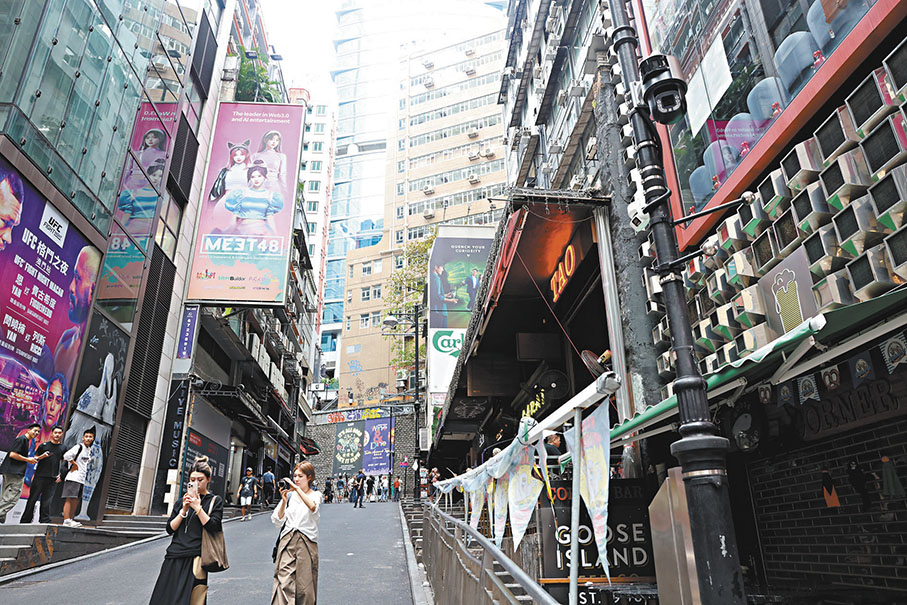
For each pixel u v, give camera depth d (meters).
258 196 22.61
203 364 23.67
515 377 17.25
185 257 21.34
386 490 48.00
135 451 17.59
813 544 6.00
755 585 6.39
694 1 8.20
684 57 8.48
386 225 65.50
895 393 4.75
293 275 35.72
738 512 7.16
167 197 19.95
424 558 8.79
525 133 20.42
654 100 3.99
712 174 7.58
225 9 25.55
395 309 47.06
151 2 17.16
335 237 79.88
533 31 21.05
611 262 9.72
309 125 77.88
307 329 47.41
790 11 6.09
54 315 12.09
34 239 11.42
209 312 21.88
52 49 12.08
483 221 59.53
